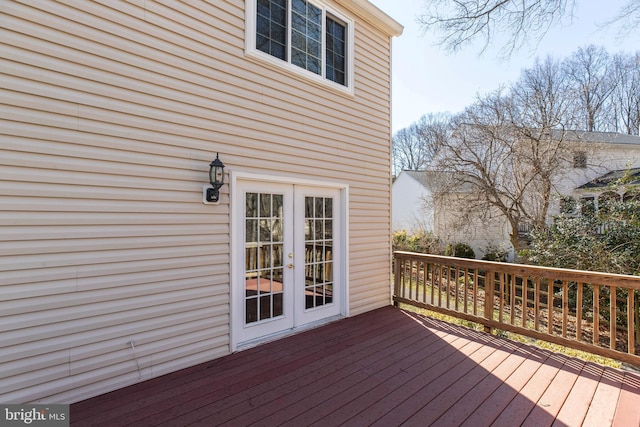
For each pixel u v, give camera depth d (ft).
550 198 30.48
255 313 11.65
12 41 6.99
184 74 9.64
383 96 17.07
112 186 8.33
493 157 34.22
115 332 8.40
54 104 7.50
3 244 6.91
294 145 12.70
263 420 7.14
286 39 12.55
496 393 8.38
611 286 10.18
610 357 10.07
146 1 8.95
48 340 7.44
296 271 13.02
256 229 11.69
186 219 9.68
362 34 15.87
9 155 6.96
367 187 16.11
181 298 9.59
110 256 8.30
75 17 7.80
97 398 7.96
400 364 10.04
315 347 11.33
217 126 10.39
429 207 39.75
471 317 13.62
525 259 23.81
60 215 7.59
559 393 8.40
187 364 9.69
